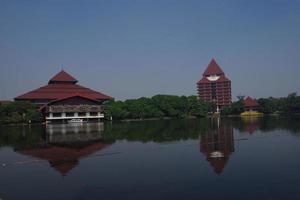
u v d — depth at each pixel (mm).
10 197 30078
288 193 28766
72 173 38969
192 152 52188
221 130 93625
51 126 131250
